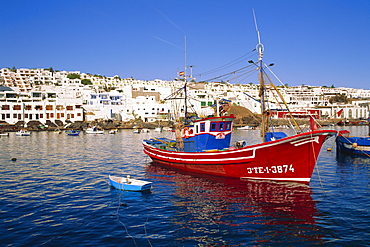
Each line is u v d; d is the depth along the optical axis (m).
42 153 45.34
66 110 117.69
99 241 12.92
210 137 26.77
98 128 111.50
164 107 136.00
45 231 14.03
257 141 53.66
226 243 12.60
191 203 17.84
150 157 36.81
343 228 13.82
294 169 19.84
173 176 25.77
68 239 13.16
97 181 24.81
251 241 12.73
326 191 19.88
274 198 18.11
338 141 40.84
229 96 133.38
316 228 13.87
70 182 24.48
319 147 18.89
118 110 131.00
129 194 20.28
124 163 34.75
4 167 32.38
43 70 174.25
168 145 34.56
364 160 34.19
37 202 18.69
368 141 36.94
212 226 14.35
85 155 42.72
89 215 16.19
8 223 15.06
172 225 14.60
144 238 13.19
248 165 21.64
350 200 17.89
